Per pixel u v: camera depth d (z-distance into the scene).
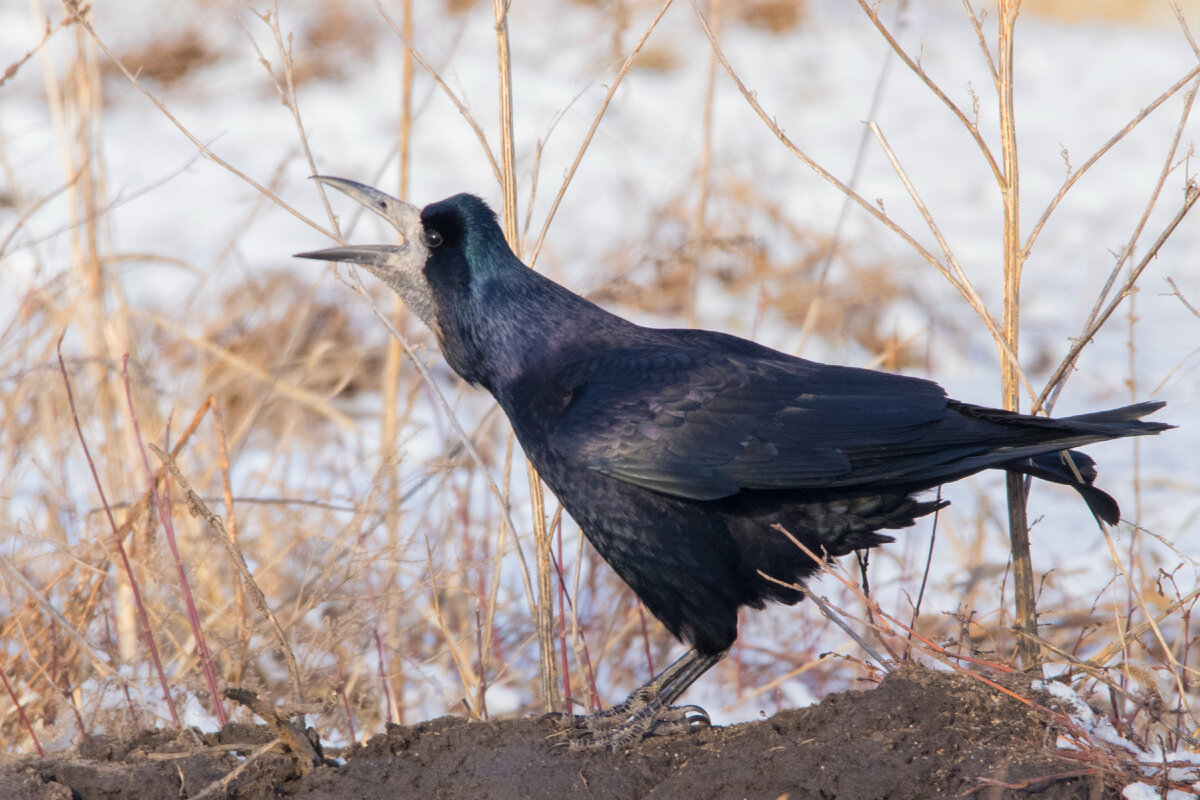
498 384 7.77
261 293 15.56
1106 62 36.88
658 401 7.09
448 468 9.74
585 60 27.92
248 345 14.88
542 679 8.08
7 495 9.95
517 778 6.26
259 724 7.03
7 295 14.80
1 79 8.57
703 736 6.68
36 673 8.17
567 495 7.35
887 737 5.97
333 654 8.98
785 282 19.27
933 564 12.09
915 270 20.27
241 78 29.00
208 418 12.49
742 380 7.16
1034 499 14.18
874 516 7.19
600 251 19.36
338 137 26.20
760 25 34.53
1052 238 23.72
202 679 8.04
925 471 6.91
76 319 11.48
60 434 11.40
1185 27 7.16
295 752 6.52
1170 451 15.72
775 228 21.80
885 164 26.91
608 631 10.09
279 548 10.45
